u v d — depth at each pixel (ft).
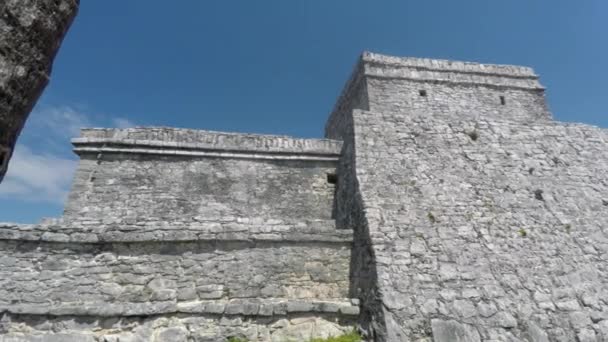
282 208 29.71
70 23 8.42
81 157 29.09
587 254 23.88
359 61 40.57
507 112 39.32
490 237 23.85
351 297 23.26
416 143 28.48
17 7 6.84
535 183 27.35
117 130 30.17
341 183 29.99
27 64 7.08
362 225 23.67
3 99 6.58
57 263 21.02
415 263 21.84
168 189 28.89
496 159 28.35
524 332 20.02
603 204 26.99
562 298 21.54
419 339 19.15
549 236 24.48
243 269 22.70
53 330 19.58
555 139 30.35
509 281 21.90
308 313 21.49
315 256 23.90
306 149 31.83
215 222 23.91
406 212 24.23
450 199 25.53
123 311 20.13
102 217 26.99
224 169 30.35
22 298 19.99
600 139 31.12
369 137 28.09
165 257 22.18
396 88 38.52
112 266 21.50
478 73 41.32
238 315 20.90
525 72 42.47
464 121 30.50
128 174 28.94
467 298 20.86
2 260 20.43
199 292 21.68
